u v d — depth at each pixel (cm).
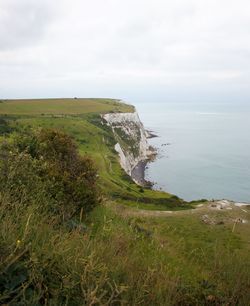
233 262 511
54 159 1264
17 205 509
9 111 14462
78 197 1005
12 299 316
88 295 317
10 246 355
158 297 383
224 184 10794
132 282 393
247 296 420
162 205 4947
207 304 420
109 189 5594
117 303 361
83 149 10044
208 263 563
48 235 457
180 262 582
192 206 5041
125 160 11719
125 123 15588
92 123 13350
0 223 416
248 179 11406
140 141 15550
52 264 384
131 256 481
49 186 915
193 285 465
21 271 358
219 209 4253
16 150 836
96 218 974
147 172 12325
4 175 712
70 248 420
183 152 16350
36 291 348
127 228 829
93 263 374
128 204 4588
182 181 11106
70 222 686
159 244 662
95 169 1378
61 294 342
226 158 15038
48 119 12356
